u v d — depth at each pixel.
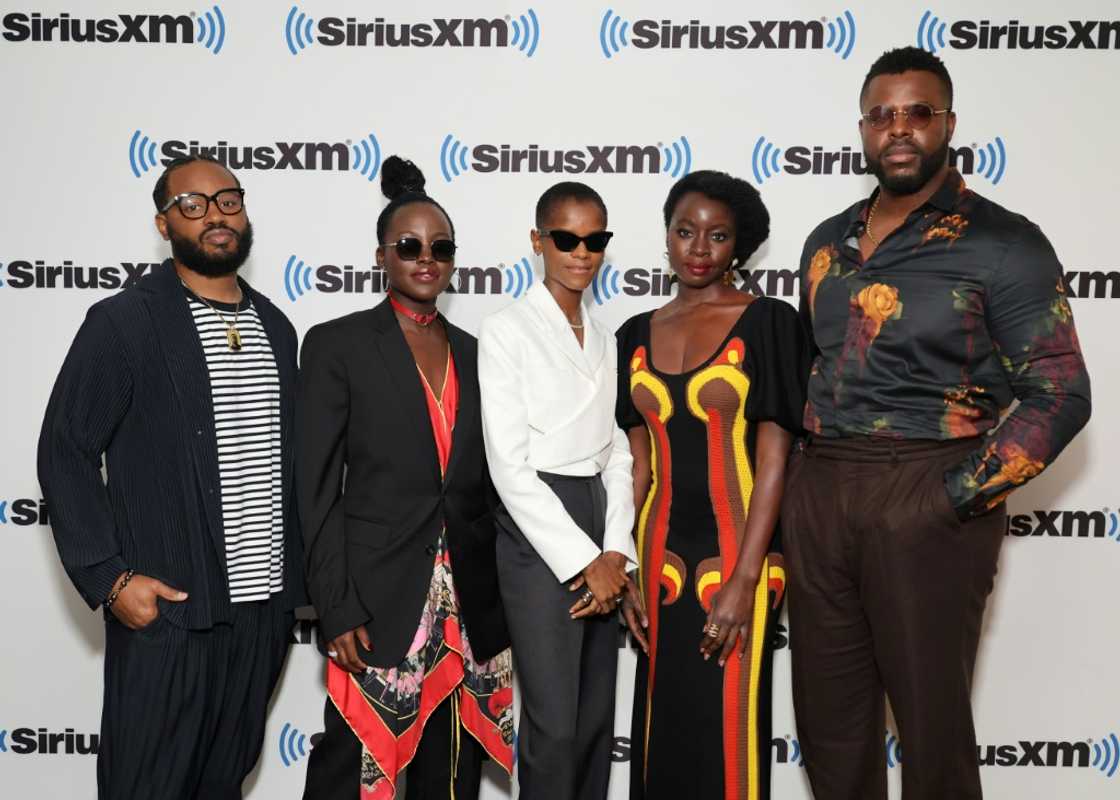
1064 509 2.53
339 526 1.94
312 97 2.46
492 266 2.51
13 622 2.55
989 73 2.43
